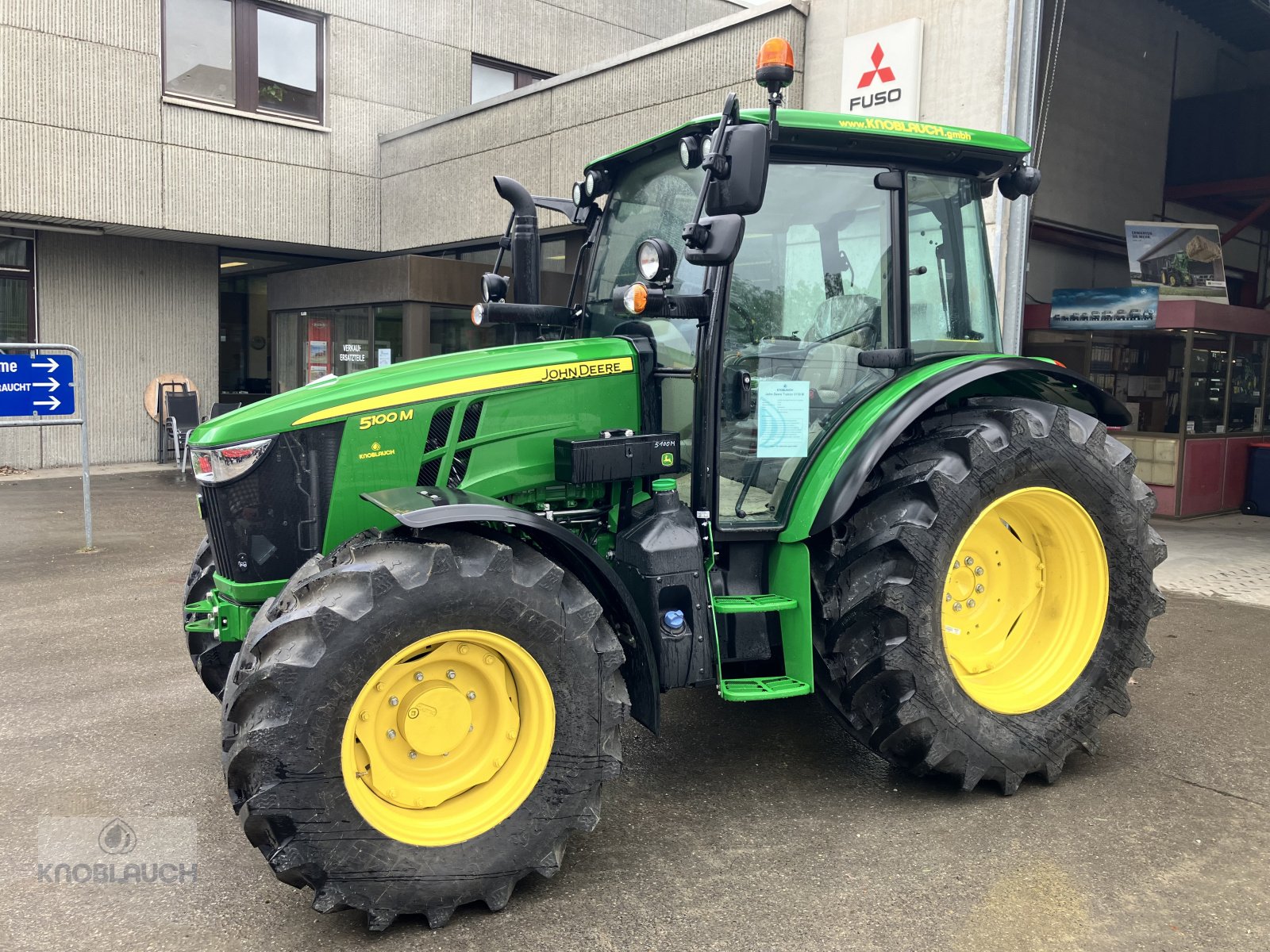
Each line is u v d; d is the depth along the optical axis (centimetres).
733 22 841
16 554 715
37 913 257
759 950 241
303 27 1191
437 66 1289
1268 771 351
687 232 289
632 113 938
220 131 1140
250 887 273
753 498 331
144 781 341
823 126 316
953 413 348
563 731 266
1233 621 556
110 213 1077
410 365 323
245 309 1377
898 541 308
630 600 287
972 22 700
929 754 316
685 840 300
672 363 334
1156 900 263
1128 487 352
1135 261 1035
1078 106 1063
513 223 388
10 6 999
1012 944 242
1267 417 1023
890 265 348
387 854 246
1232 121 1183
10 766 352
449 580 251
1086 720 341
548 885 274
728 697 304
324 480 301
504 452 316
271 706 239
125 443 1226
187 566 676
